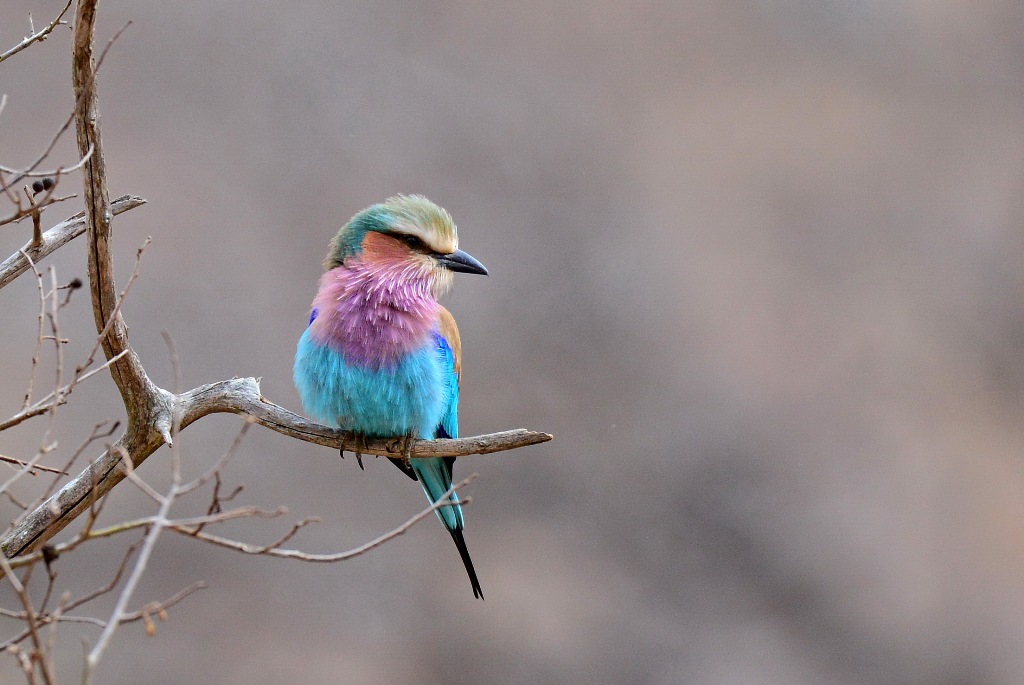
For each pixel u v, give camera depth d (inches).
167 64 671.1
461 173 695.7
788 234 713.0
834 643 620.4
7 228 555.8
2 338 562.6
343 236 299.4
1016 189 729.6
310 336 289.7
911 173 736.3
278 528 585.0
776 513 644.1
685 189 715.4
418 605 586.2
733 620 610.9
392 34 714.2
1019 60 760.3
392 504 608.1
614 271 687.1
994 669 616.1
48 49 642.2
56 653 505.7
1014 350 688.4
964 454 658.8
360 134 688.4
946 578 638.5
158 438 241.8
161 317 610.2
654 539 631.8
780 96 743.1
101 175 217.8
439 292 303.4
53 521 235.0
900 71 757.3
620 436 651.5
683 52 743.1
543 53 730.8
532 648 582.2
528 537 622.5
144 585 546.3
